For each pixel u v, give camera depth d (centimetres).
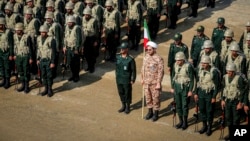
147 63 1207
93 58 1530
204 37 1383
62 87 1438
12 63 1452
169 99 1374
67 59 1448
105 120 1240
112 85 1464
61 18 1588
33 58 1391
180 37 1283
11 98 1358
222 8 2155
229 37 1319
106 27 1585
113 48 1614
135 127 1208
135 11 1642
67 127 1195
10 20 1584
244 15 2073
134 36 1680
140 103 1349
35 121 1221
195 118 1262
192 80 1161
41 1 1773
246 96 1123
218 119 1262
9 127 1184
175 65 1178
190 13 2053
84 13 1512
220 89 1230
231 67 1116
